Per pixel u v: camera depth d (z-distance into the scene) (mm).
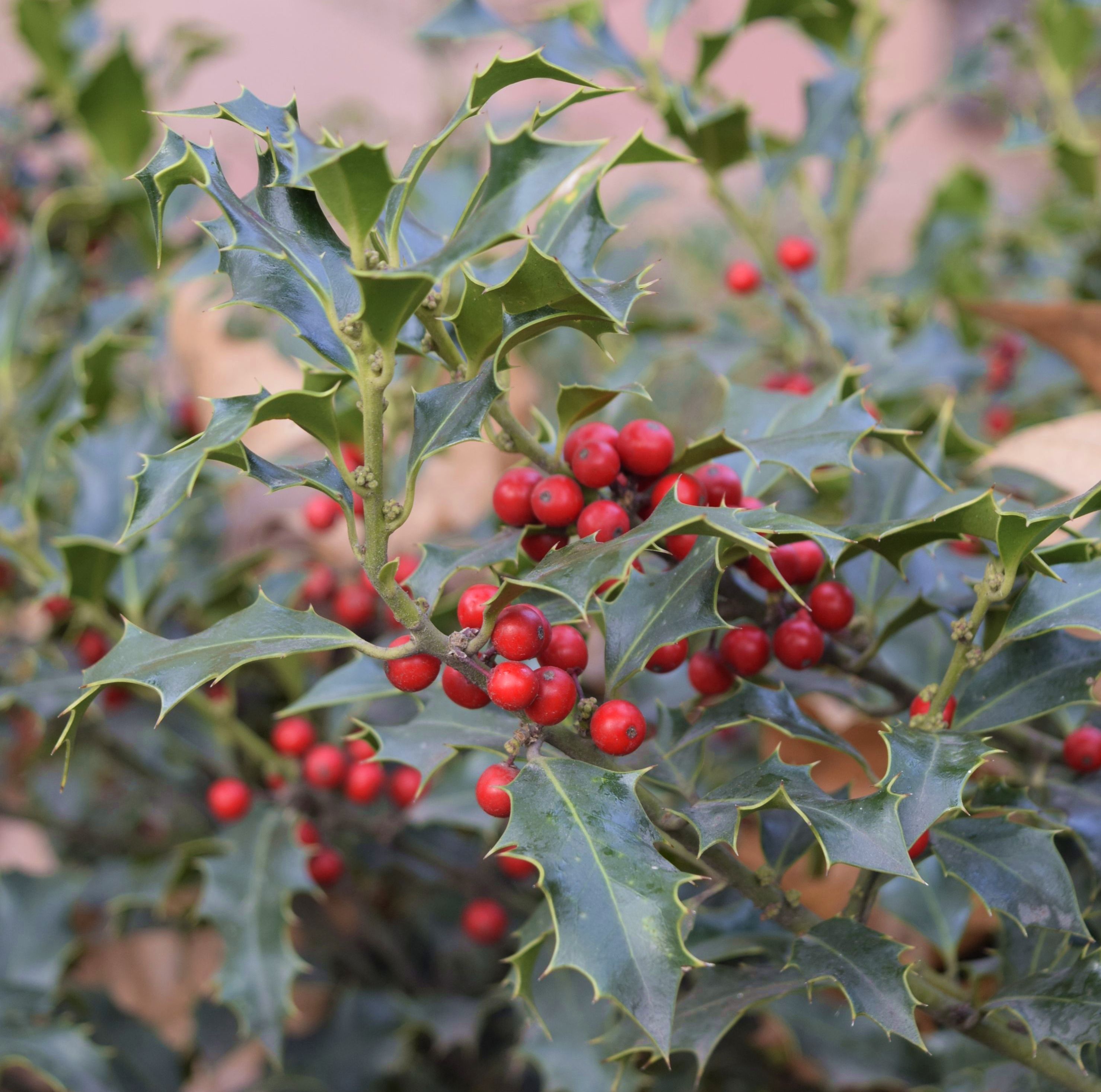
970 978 440
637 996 336
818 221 644
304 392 347
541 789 356
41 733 539
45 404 542
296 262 350
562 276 351
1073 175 587
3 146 696
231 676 514
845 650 418
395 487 529
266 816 502
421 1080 565
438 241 379
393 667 363
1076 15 648
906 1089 464
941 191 695
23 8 642
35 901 531
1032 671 394
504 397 384
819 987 390
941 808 362
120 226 658
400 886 599
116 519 513
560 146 333
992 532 370
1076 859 417
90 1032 548
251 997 469
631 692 462
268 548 518
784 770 372
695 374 631
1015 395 584
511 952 525
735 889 407
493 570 385
